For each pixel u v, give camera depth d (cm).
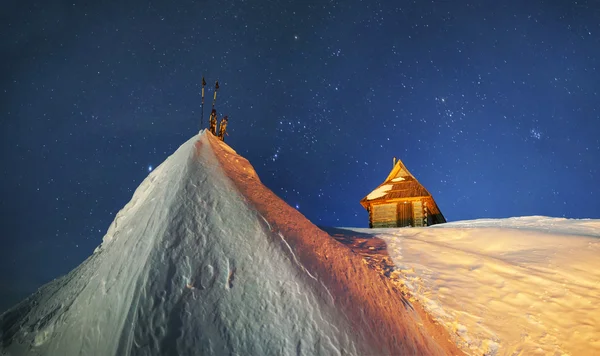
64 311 663
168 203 725
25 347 630
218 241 675
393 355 614
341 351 577
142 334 524
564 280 883
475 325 763
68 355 562
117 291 602
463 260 986
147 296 565
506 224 1375
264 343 558
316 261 715
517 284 876
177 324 544
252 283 626
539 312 793
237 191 795
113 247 743
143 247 661
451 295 841
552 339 731
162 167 925
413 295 834
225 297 596
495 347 718
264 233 712
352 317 638
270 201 843
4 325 720
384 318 681
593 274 898
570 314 783
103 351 529
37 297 808
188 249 647
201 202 740
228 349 539
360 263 814
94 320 584
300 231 780
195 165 828
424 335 701
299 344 568
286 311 601
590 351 705
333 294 661
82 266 851
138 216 776
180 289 587
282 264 667
